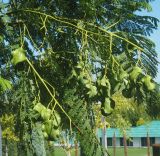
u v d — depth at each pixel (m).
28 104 4.10
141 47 3.76
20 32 4.18
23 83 4.13
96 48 4.05
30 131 4.15
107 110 3.51
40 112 3.60
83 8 4.36
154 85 3.38
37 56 4.52
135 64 3.56
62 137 4.03
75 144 4.25
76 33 4.24
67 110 4.19
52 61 4.54
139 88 3.42
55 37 4.55
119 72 3.50
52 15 4.29
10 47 4.14
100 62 4.01
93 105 4.17
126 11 4.36
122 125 20.61
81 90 4.15
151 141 49.56
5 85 3.69
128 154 39.56
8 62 4.20
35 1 4.55
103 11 4.35
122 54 3.61
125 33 3.93
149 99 3.80
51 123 3.54
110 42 3.81
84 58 4.07
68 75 4.37
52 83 4.46
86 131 4.01
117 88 3.49
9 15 4.31
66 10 4.54
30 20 4.33
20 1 4.53
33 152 4.16
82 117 4.05
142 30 4.38
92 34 4.10
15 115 4.37
